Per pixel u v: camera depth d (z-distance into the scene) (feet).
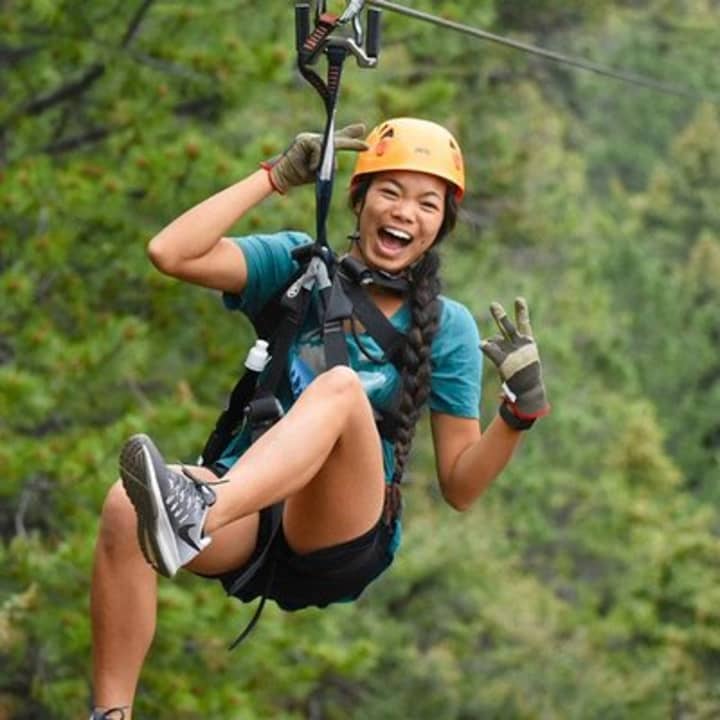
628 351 207.21
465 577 129.49
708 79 211.82
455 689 126.41
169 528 28.25
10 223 73.10
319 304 32.40
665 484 157.07
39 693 74.84
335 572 32.17
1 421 68.49
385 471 32.81
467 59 125.39
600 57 188.44
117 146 74.33
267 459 29.07
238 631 74.38
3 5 73.05
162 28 74.74
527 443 145.18
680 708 128.77
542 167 141.49
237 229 74.13
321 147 31.81
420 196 32.19
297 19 32.04
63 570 68.85
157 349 76.48
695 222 230.89
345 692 126.62
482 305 127.75
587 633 134.00
